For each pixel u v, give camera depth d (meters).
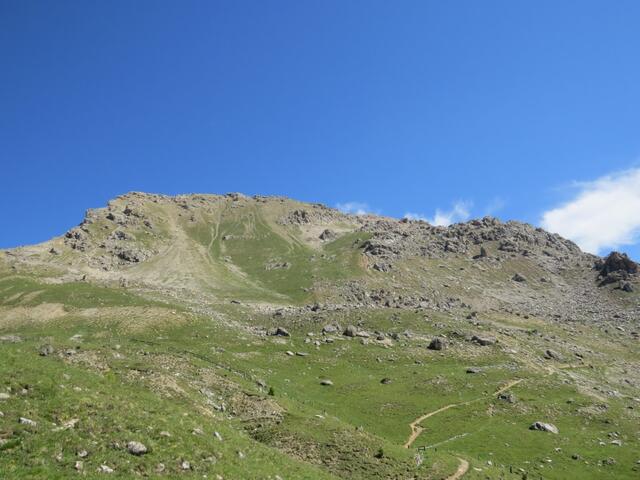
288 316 170.88
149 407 42.78
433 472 56.50
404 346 139.38
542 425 92.38
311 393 100.56
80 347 72.69
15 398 34.97
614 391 122.56
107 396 41.28
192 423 43.19
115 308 148.25
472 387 110.81
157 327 133.62
